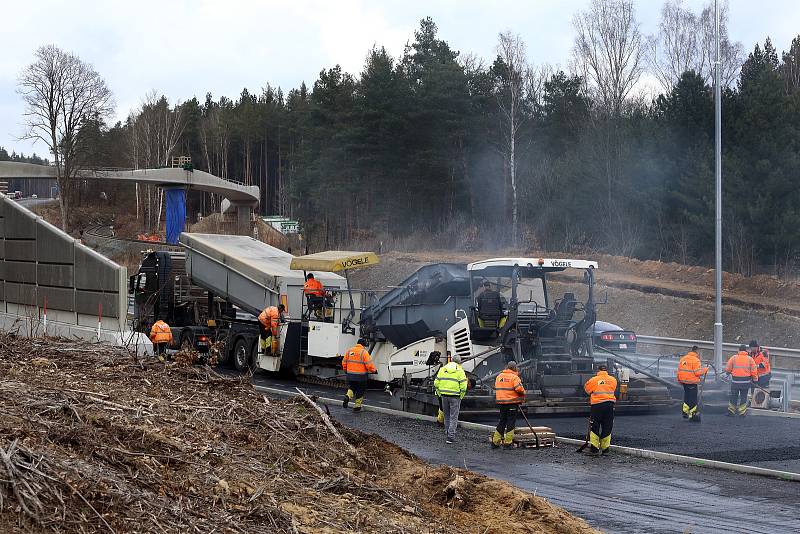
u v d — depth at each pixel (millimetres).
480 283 19781
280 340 24438
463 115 56062
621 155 44719
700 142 41312
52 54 72125
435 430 17141
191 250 27828
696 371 18078
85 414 9047
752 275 37656
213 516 7387
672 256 42438
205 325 28344
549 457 14508
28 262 24500
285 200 98875
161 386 11836
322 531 7727
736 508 11195
